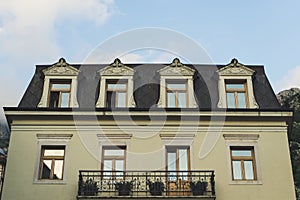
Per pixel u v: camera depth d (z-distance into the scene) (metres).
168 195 12.55
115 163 13.55
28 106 14.62
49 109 13.99
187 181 12.86
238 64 15.30
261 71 16.11
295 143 34.19
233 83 15.12
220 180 13.11
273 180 13.12
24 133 13.87
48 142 13.73
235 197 12.84
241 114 14.01
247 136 13.88
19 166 13.27
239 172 13.42
